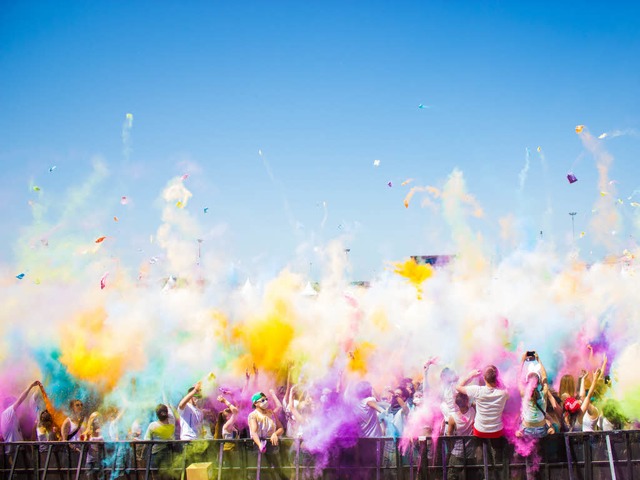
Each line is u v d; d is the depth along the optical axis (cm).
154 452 737
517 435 702
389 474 722
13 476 754
